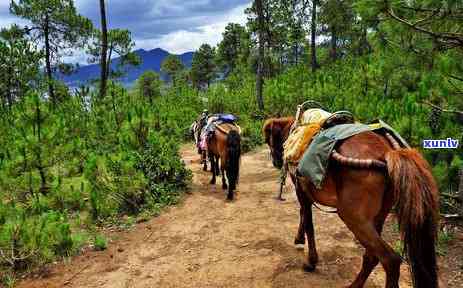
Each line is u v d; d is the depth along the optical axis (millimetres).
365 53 24688
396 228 6016
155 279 5117
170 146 10312
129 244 6348
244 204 8062
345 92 14820
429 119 6094
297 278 4809
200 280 5004
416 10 4668
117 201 7965
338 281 4680
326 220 6719
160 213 7828
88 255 5988
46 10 28297
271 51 32781
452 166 5547
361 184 3410
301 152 4395
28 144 7957
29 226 5727
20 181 7754
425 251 3035
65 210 7281
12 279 5301
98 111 13289
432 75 5051
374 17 4984
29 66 24766
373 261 3871
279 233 6312
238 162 8430
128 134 9977
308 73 23641
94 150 10914
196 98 24078
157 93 60281
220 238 6320
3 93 24203
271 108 19359
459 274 4586
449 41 4906
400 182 3076
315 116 4863
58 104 14461
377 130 3984
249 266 5246
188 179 9719
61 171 9234
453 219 5867
